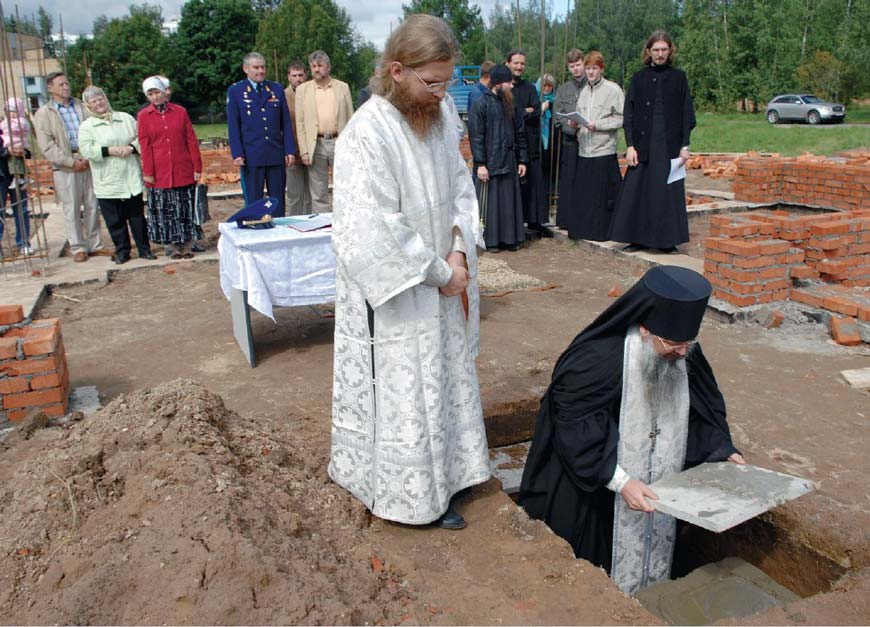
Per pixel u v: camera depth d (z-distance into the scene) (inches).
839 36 1518.2
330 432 166.7
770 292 250.5
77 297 295.6
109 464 125.2
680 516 112.1
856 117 1425.9
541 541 123.8
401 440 117.9
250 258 207.2
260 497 119.2
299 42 1835.6
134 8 2236.7
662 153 314.8
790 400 188.5
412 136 112.4
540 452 135.6
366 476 125.4
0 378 174.9
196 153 344.2
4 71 314.8
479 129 344.2
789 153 815.7
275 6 2564.0
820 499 142.6
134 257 353.7
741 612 127.9
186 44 2326.5
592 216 358.3
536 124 376.2
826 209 434.6
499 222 354.9
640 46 1498.5
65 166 335.3
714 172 591.5
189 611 94.4
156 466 120.9
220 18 2309.3
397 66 107.7
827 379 201.0
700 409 130.3
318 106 363.9
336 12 2010.3
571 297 284.5
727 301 253.9
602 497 135.4
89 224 355.3
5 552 108.7
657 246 325.4
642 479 126.6
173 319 266.2
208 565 98.7
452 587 112.4
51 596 99.5
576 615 106.3
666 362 121.0
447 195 117.9
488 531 127.0
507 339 237.1
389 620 102.7
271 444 143.7
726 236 260.4
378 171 109.8
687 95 314.0
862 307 229.3
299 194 381.1
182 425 135.1
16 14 326.3
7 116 319.6
